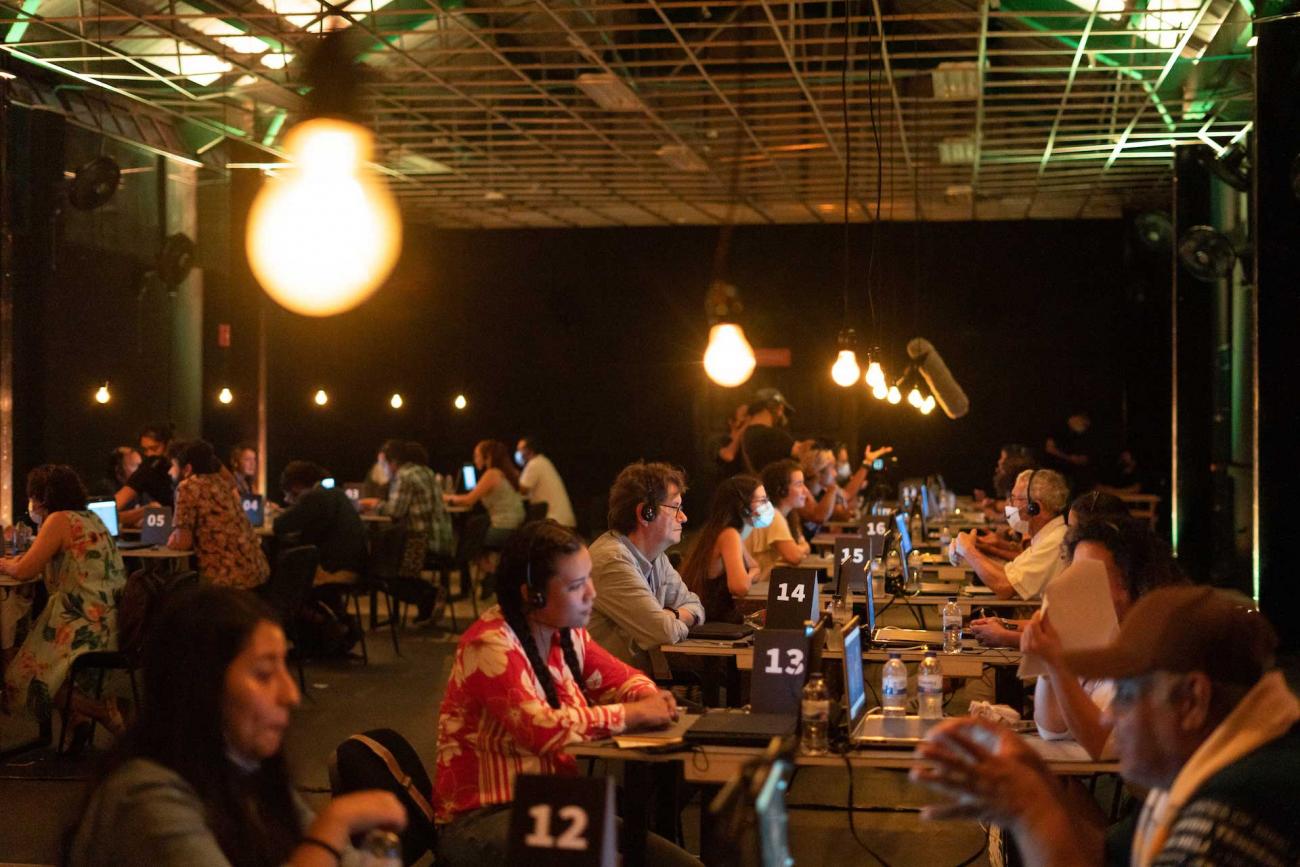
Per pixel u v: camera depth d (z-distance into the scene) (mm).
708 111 11039
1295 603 8531
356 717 7039
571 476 18641
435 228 18484
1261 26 8531
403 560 9461
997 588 6223
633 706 3396
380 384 18453
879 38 8688
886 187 14641
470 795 3295
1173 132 12094
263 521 10891
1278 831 1754
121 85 10578
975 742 1874
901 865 4590
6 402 9906
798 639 3535
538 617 3387
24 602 6949
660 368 18375
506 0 8469
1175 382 13414
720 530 6016
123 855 1986
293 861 2043
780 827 1935
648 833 3322
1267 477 8586
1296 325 8570
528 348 18594
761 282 18031
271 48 9336
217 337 13594
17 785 5547
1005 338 17594
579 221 17672
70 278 10938
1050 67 9609
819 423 17984
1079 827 2541
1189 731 1860
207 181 13125
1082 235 17375
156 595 5789
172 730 2062
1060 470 17000
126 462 10062
